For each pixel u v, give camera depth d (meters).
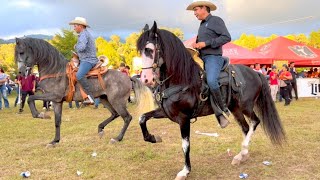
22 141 7.97
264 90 5.83
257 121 5.85
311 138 7.46
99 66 7.46
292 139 7.37
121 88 7.55
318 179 4.88
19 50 6.90
